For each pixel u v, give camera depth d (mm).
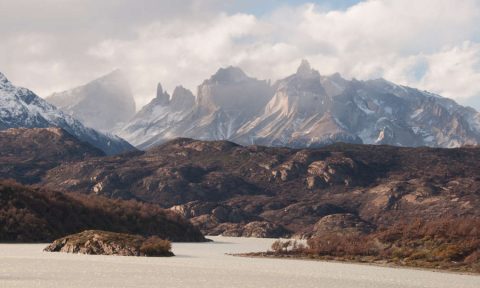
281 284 109250
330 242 190500
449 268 149375
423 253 168000
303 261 164500
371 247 182500
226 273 125250
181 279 112500
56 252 170125
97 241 171250
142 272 122062
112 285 101750
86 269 124625
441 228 181250
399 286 110875
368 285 111125
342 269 141625
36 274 114375
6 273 115062
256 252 194375
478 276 134250
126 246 168875
